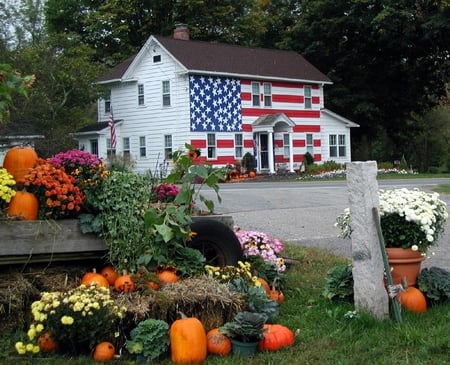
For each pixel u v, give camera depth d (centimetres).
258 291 509
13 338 468
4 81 552
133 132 3219
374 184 511
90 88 2889
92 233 539
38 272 526
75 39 3044
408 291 534
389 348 450
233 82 3125
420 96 4091
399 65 4016
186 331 433
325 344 463
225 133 3089
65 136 2381
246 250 645
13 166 564
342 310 537
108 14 3947
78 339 435
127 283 495
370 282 503
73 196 534
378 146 4209
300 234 1034
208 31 4212
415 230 529
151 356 432
